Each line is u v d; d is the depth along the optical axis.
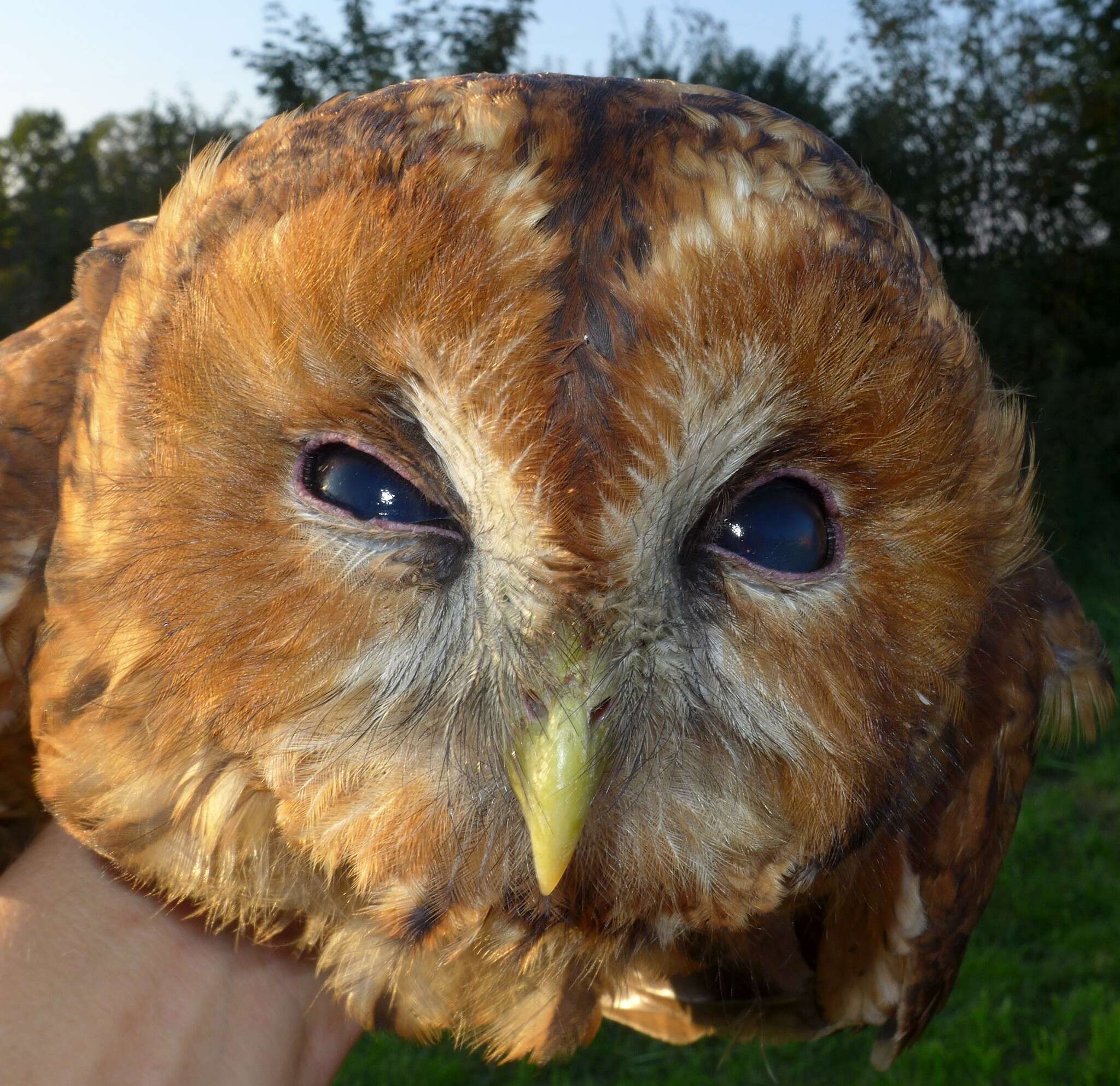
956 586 0.14
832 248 0.12
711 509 0.13
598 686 0.12
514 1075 0.37
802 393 0.12
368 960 0.16
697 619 0.13
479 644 0.12
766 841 0.14
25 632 0.16
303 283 0.11
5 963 0.14
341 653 0.12
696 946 0.18
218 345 0.12
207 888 0.15
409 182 0.11
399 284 0.11
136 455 0.13
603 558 0.12
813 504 0.13
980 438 0.14
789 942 0.19
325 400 0.12
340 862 0.14
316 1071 0.16
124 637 0.13
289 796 0.13
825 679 0.13
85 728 0.14
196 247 0.13
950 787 0.17
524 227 0.11
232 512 0.12
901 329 0.12
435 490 0.12
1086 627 0.20
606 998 0.20
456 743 0.13
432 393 0.11
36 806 0.19
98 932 0.15
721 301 0.11
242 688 0.13
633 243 0.11
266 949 0.16
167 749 0.14
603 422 0.11
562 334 0.11
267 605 0.12
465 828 0.13
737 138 0.13
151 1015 0.15
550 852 0.12
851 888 0.17
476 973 0.16
